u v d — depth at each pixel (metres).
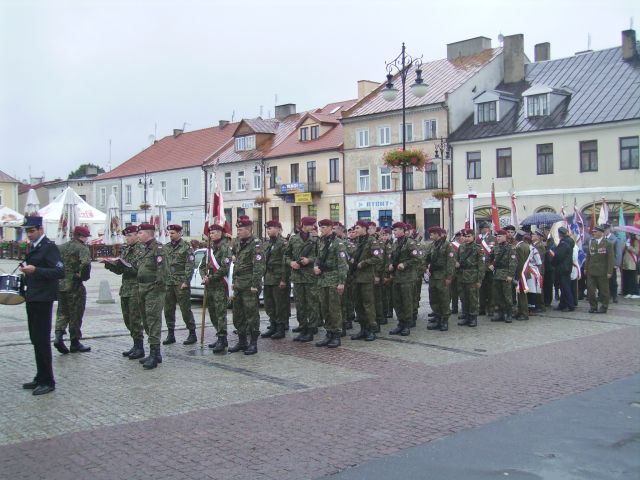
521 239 16.16
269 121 55.25
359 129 44.25
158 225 31.36
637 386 8.58
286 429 6.73
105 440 6.38
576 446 6.18
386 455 5.96
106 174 69.25
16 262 44.12
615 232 19.02
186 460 5.84
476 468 5.62
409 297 12.76
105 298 18.36
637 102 33.19
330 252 11.53
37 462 5.79
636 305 17.64
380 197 43.12
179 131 66.62
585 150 33.91
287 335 12.92
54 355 10.70
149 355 10.29
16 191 72.69
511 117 37.62
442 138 39.28
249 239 11.05
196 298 18.67
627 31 37.19
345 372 9.45
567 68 39.44
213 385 8.62
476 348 11.37
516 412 7.35
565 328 13.66
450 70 43.47
